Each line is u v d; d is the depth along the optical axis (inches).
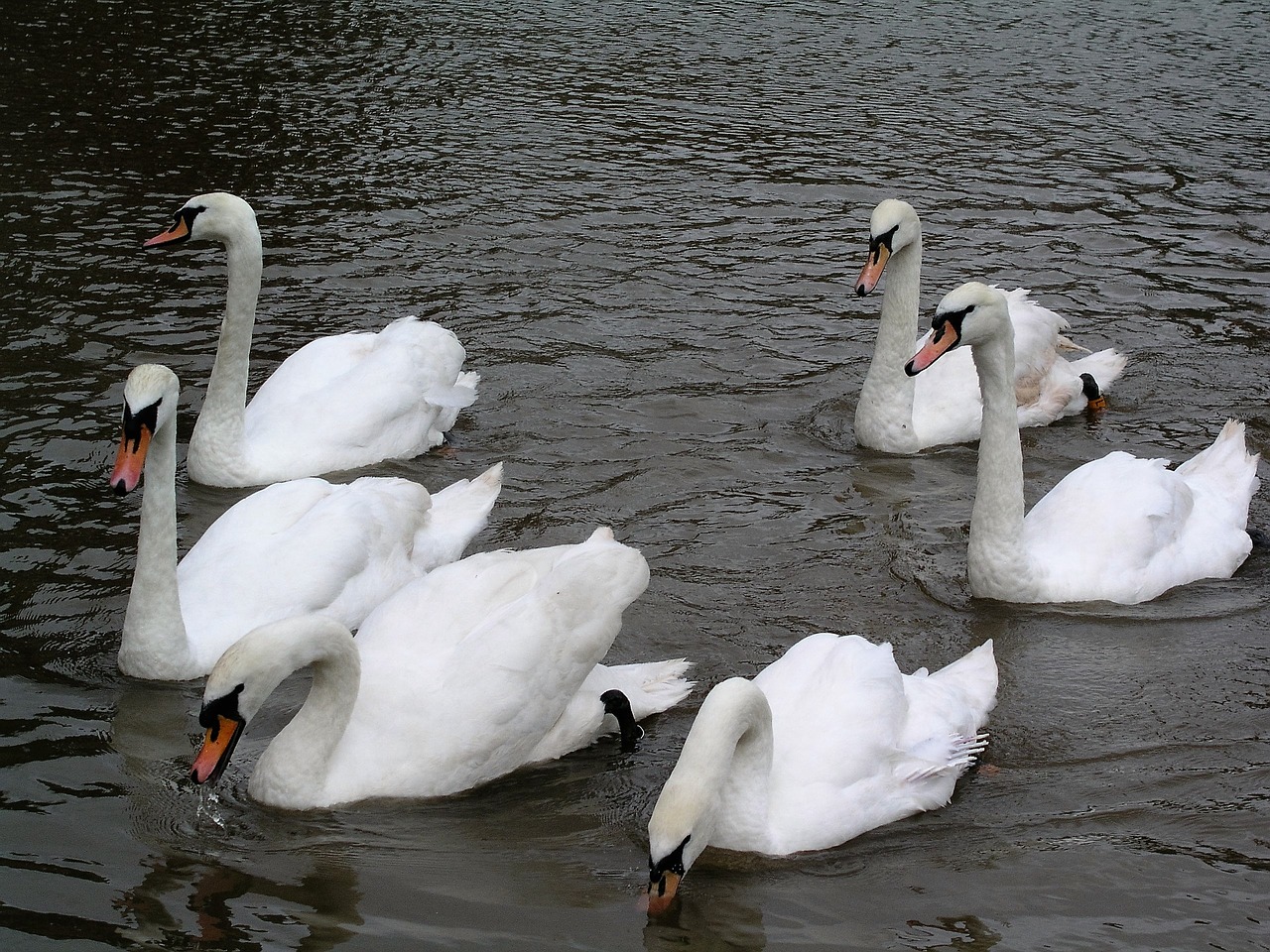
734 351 579.8
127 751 329.4
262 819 310.0
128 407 346.0
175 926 272.8
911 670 372.8
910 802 316.8
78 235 645.9
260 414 490.3
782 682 331.9
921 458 503.5
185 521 444.8
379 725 321.7
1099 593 408.5
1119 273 664.4
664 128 848.3
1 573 395.9
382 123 829.8
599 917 281.6
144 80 872.9
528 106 875.4
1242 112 904.9
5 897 277.3
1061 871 298.5
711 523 448.8
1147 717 354.3
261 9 1053.8
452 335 516.7
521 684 326.3
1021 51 1031.6
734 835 301.6
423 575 383.9
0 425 477.4
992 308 394.6
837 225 717.3
